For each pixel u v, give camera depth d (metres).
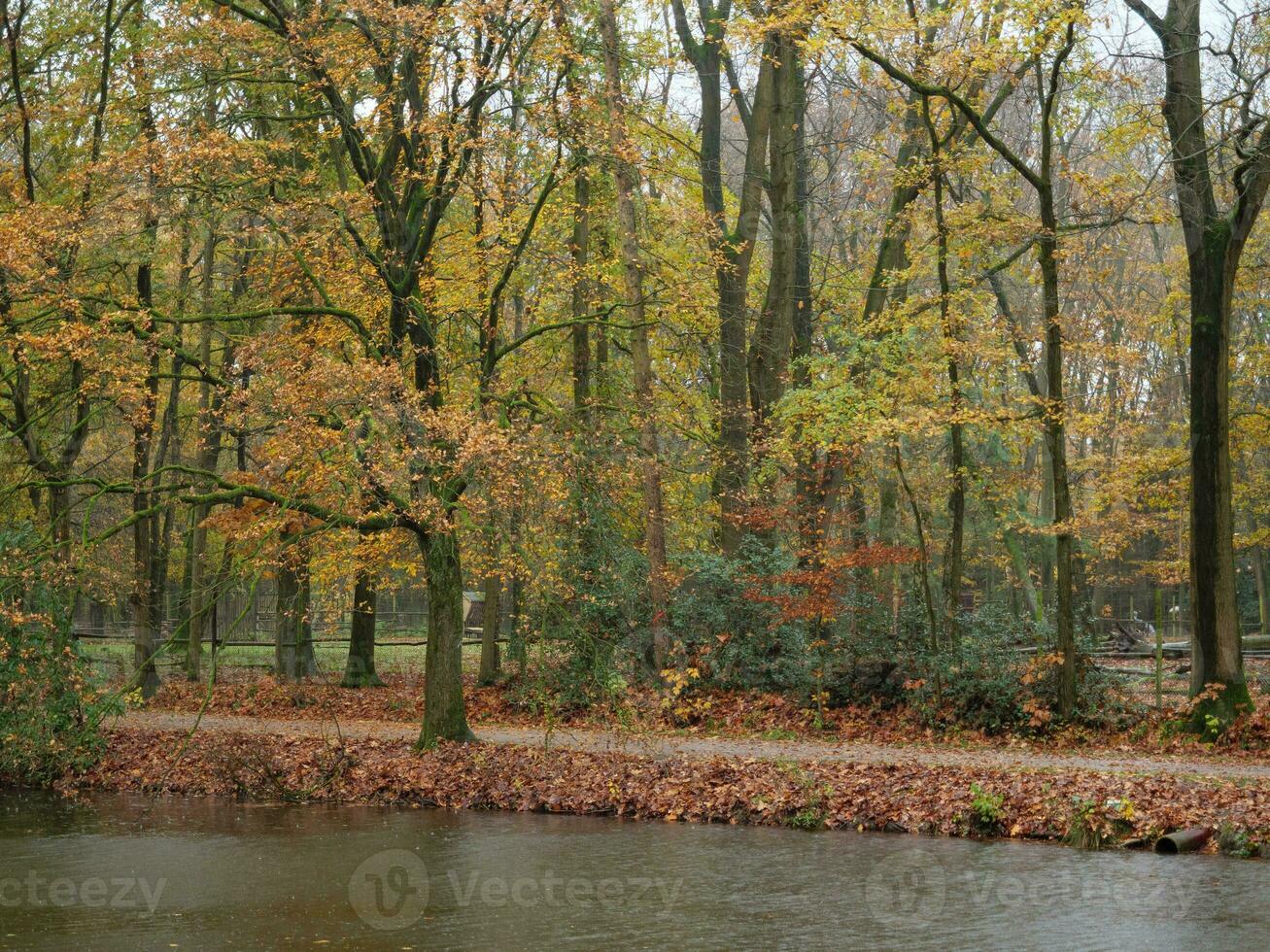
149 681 29.00
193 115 19.77
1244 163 19.92
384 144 21.36
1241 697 20.50
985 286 32.34
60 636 19.69
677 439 30.70
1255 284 25.16
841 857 14.15
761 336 28.44
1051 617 37.56
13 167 23.78
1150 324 28.56
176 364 24.77
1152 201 22.31
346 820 16.88
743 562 25.44
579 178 24.30
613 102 21.72
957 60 19.70
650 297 22.77
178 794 19.11
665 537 27.42
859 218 32.50
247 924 11.69
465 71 18.45
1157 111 22.20
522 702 25.92
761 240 37.28
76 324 16.66
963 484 23.91
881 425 21.05
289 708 27.39
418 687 31.19
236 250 26.31
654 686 23.73
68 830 16.23
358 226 21.42
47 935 11.38
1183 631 48.28
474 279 22.19
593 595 23.72
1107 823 14.81
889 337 22.94
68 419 25.78
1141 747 20.34
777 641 25.02
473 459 16.95
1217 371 20.84
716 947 10.84
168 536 35.84
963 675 22.61
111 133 22.11
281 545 18.00
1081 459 29.23
